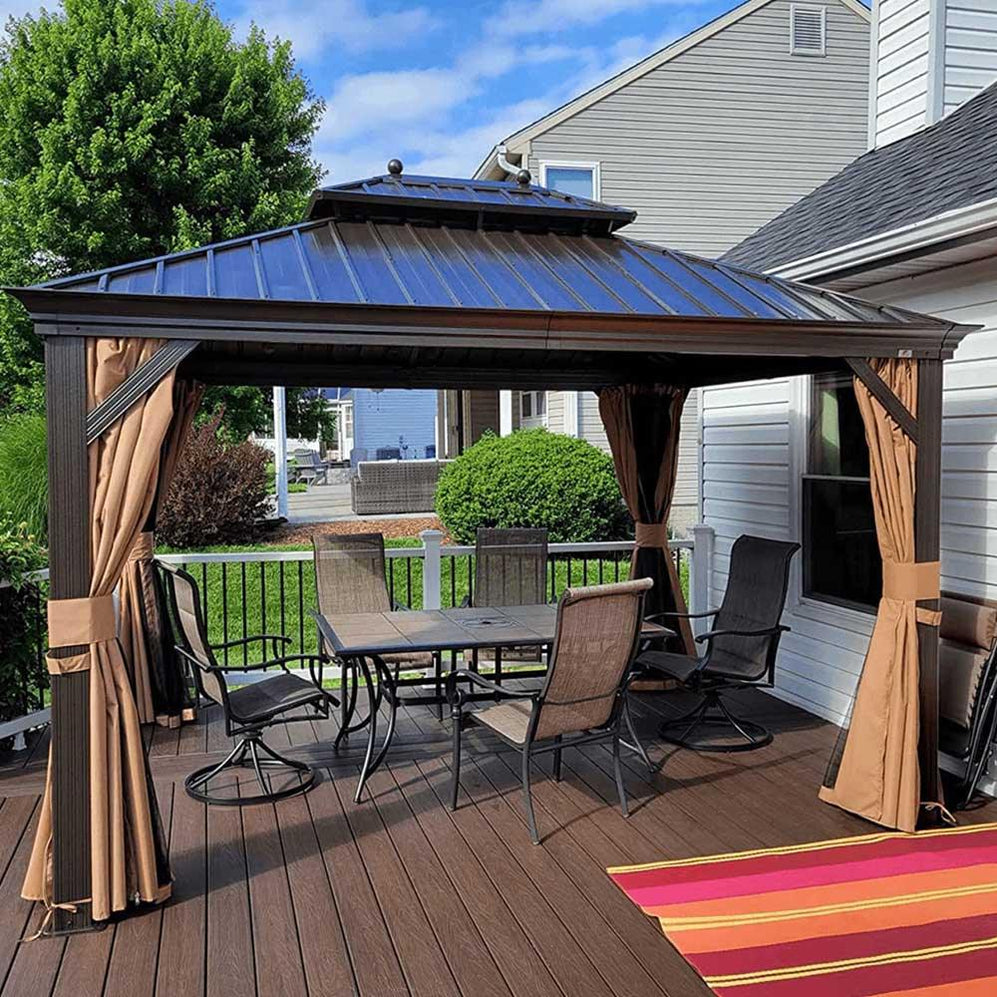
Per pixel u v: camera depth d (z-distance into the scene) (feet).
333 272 12.38
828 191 22.79
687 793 14.44
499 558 20.43
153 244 45.09
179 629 14.80
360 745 16.89
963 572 15.23
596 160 41.73
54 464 10.07
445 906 10.93
